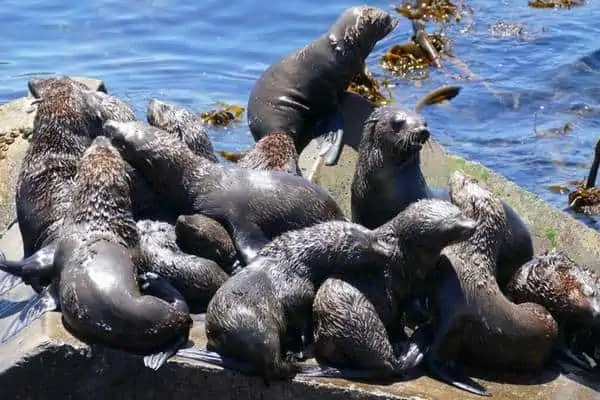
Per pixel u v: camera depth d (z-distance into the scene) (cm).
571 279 2150
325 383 2006
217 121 3659
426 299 2134
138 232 2192
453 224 2028
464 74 4116
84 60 4119
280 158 2552
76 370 2056
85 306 2030
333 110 3094
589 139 3681
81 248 2109
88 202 2166
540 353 2103
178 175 2295
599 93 3975
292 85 3053
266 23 4409
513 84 4038
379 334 2023
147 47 4231
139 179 2308
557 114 3841
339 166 2861
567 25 4525
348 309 2016
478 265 2123
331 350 2028
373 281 2081
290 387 2016
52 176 2380
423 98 3897
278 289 2048
